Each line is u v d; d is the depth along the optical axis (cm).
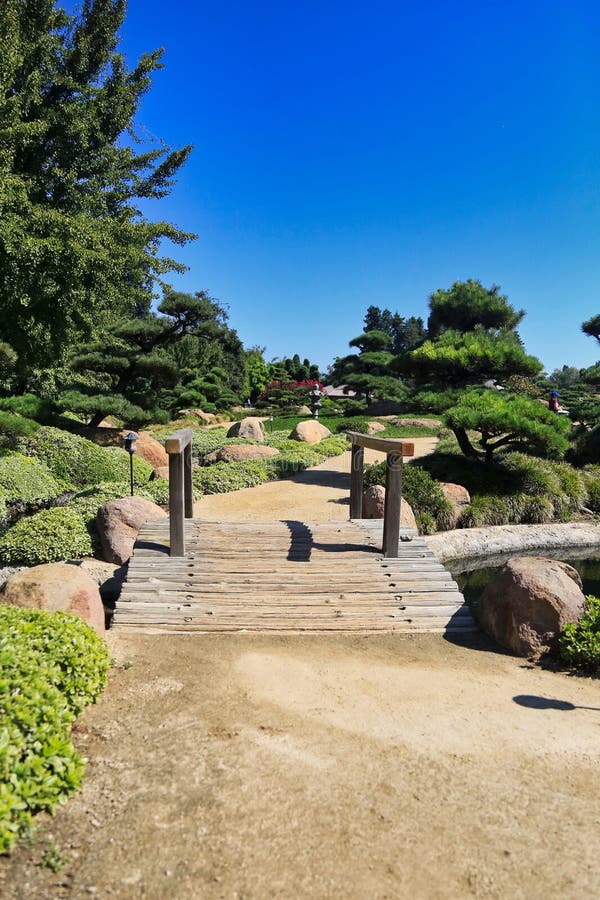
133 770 318
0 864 242
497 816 288
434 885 241
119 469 1424
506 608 557
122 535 838
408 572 673
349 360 4012
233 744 349
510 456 1479
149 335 2584
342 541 757
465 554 1072
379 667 494
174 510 684
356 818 282
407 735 370
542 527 1205
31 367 1603
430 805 295
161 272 1370
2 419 1362
